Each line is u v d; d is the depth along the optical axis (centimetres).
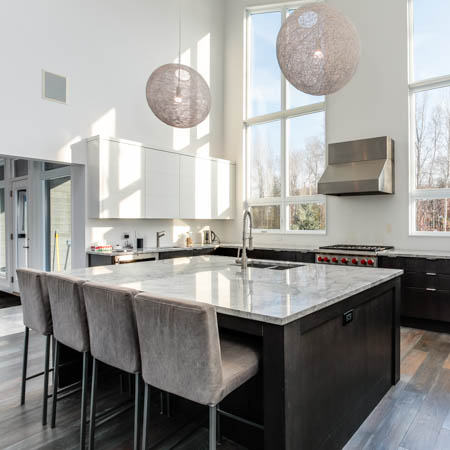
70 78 445
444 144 443
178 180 535
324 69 242
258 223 625
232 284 218
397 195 470
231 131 649
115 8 495
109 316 177
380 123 482
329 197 530
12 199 591
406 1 461
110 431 211
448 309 382
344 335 201
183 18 588
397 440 204
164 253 496
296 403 157
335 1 519
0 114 385
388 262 419
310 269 283
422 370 297
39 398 250
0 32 385
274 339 152
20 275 239
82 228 462
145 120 531
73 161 446
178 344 145
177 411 227
